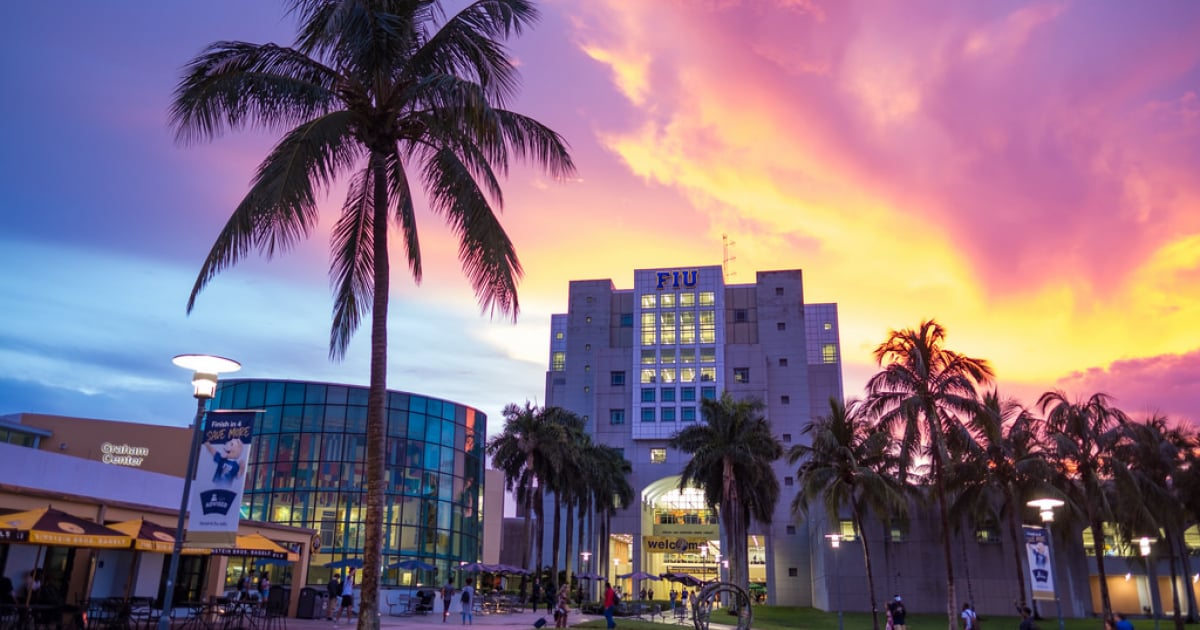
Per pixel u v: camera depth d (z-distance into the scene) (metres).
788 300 115.44
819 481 49.94
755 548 107.19
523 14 17.27
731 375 109.69
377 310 17.02
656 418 107.81
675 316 112.44
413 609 43.41
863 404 40.81
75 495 24.42
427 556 60.78
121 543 19.02
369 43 15.49
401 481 60.88
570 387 115.44
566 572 72.62
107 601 20.77
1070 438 43.41
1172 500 50.12
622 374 113.00
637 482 105.31
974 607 65.25
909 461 40.91
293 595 35.16
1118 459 47.31
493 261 17.55
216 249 15.50
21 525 17.06
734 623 50.03
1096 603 74.50
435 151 18.25
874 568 68.06
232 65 17.36
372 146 17.67
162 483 28.70
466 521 66.06
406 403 63.22
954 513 58.75
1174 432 54.00
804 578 96.12
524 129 18.00
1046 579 28.45
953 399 38.69
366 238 19.16
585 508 85.06
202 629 24.61
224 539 14.12
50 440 42.31
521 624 37.81
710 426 64.75
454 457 65.94
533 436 64.50
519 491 66.12
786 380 111.50
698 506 110.56
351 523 57.69
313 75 18.00
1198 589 73.19
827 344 128.38
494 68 17.53
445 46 17.39
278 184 15.27
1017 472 55.31
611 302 119.56
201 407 14.99
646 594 93.75
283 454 58.50
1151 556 60.25
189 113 16.92
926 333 39.97
